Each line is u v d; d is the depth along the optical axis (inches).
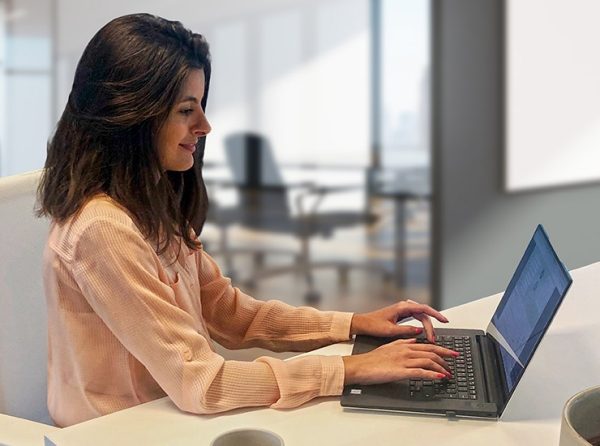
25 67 155.9
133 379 57.4
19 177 66.6
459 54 161.9
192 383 52.0
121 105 54.4
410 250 169.3
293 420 51.0
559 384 55.8
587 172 172.6
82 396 58.2
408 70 163.0
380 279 171.5
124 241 53.6
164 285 54.8
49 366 60.9
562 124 168.6
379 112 164.9
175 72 55.0
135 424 50.8
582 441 38.2
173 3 155.6
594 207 175.3
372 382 54.2
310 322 67.0
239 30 159.3
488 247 169.3
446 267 167.9
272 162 165.5
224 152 162.4
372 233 169.8
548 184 169.9
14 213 65.7
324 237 170.6
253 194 166.7
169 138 56.5
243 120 162.4
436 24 160.6
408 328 63.9
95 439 48.9
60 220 55.9
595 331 64.9
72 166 56.0
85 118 55.4
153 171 56.2
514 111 164.6
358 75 163.8
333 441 48.1
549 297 49.5
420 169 166.2
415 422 50.5
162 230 57.2
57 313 57.5
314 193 167.8
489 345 61.2
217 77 159.0
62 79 155.4
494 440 48.1
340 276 172.4
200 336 54.3
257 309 69.0
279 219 168.6
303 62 162.9
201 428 50.3
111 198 55.6
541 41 163.9
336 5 161.6
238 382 52.6
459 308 71.7
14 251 65.7
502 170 166.6
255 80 161.6
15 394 66.2
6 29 155.3
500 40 162.2
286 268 171.6
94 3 153.6
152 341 53.0
